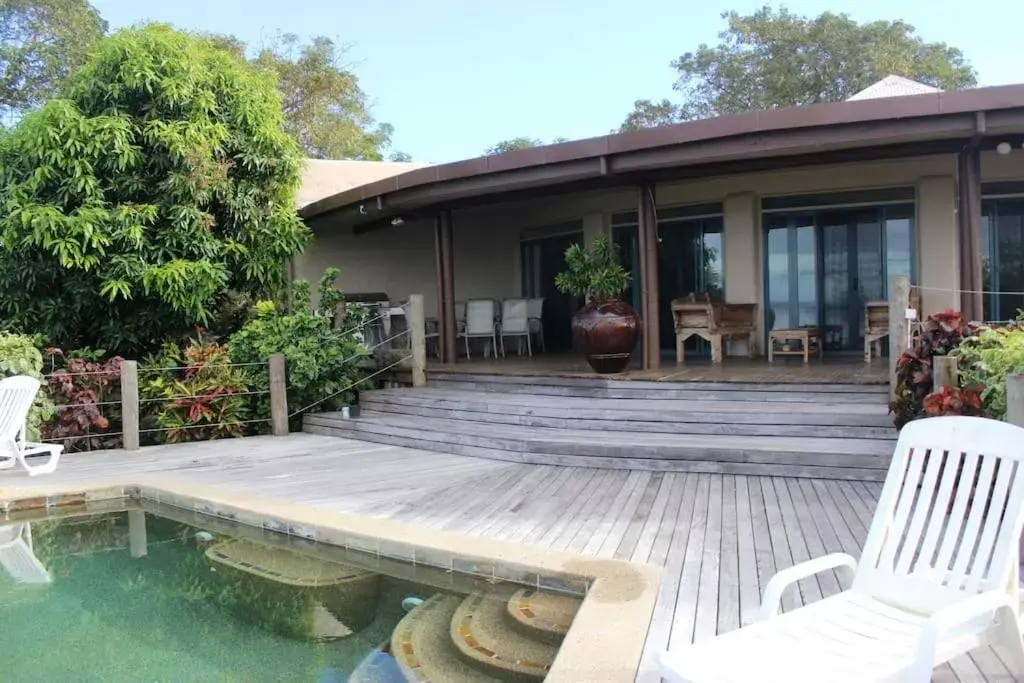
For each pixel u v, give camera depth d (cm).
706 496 493
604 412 664
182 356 894
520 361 1002
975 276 691
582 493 511
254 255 962
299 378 842
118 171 873
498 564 370
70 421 772
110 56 890
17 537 516
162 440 820
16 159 872
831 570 348
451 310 1002
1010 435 251
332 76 2142
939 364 487
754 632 238
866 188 919
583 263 779
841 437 583
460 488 536
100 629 347
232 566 442
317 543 440
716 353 868
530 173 785
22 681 293
